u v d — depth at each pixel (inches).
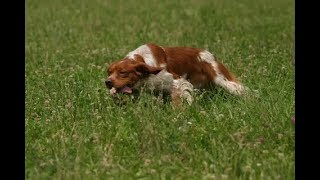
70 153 357.7
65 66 603.5
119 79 432.8
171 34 781.3
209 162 338.0
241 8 1080.8
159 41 737.6
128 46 713.6
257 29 839.1
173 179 319.6
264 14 1015.0
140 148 360.2
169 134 370.3
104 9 1089.4
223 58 597.3
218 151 346.3
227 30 818.2
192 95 446.6
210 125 393.1
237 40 728.3
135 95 446.0
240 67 553.0
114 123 401.7
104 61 627.5
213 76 471.8
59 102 452.4
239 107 425.1
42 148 370.6
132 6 1129.4
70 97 459.8
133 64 435.5
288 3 1130.0
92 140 378.3
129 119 404.5
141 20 949.8
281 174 315.9
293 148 354.3
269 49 666.8
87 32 836.0
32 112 441.7
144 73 438.0
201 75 470.9
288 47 666.8
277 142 365.1
